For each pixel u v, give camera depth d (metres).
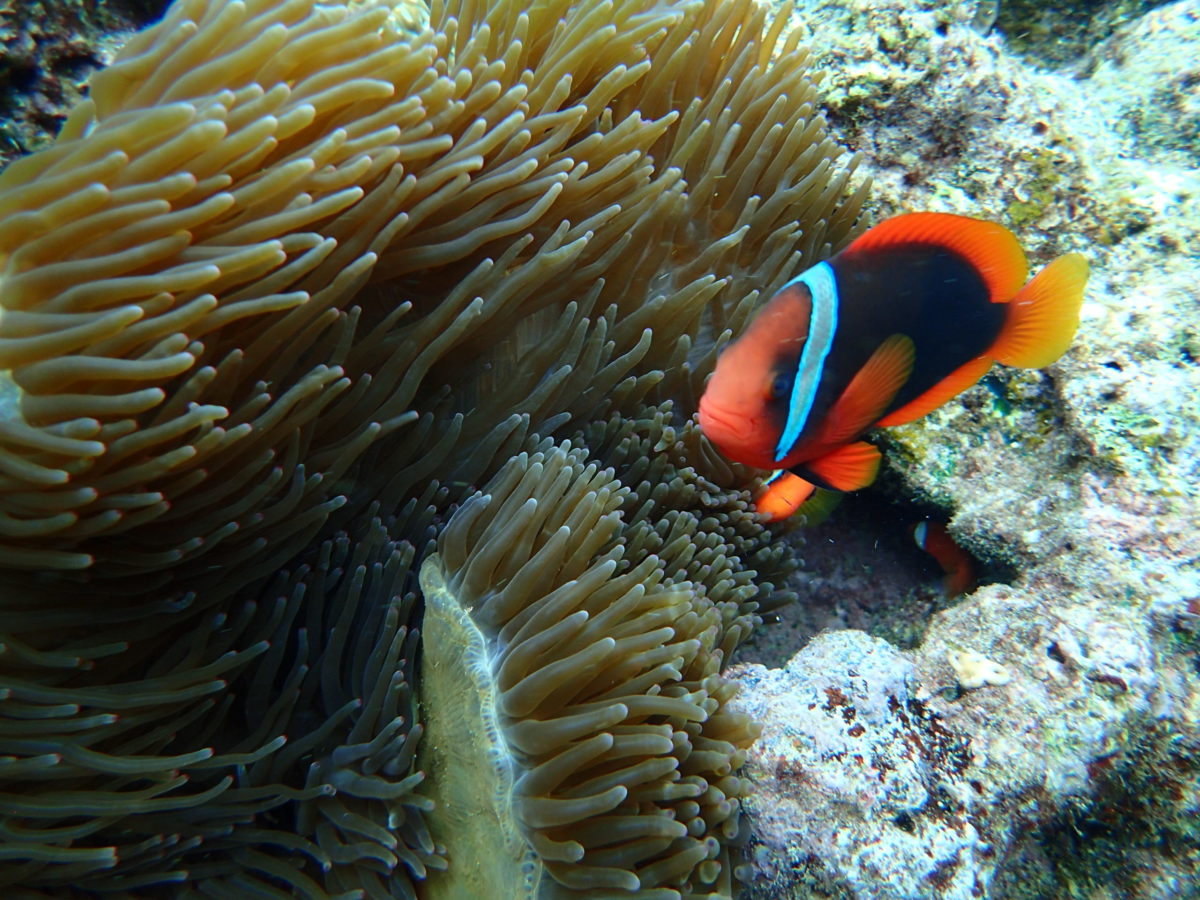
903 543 0.34
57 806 0.19
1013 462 0.31
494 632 0.20
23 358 0.17
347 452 0.21
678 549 0.24
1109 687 0.25
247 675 0.22
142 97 0.20
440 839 0.21
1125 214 0.33
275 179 0.19
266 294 0.19
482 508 0.21
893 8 0.34
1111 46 0.46
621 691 0.19
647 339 0.25
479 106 0.24
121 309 0.17
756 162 0.28
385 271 0.23
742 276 0.29
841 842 0.21
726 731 0.20
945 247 0.19
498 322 0.24
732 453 0.20
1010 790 0.23
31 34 0.28
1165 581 0.26
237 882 0.21
